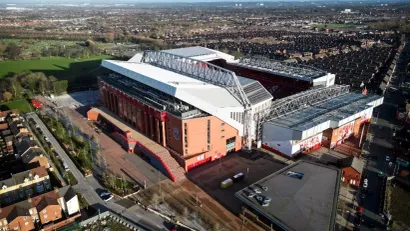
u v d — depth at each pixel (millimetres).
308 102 123312
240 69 159875
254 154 106000
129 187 88062
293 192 73562
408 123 128250
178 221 74938
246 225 73312
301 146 103500
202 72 119000
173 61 131875
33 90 177625
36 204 73688
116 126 121562
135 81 129000
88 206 80562
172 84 102812
